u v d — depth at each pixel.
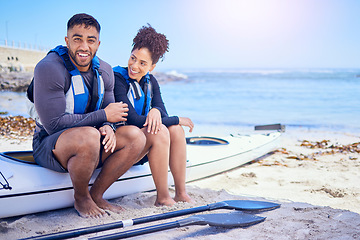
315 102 15.09
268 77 35.62
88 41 2.53
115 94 3.04
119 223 2.20
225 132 8.16
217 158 4.18
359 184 3.92
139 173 3.24
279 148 6.09
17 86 13.52
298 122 9.89
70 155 2.51
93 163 2.54
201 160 4.05
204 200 3.24
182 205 2.93
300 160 5.21
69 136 2.46
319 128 8.81
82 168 2.52
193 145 4.71
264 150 5.16
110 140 2.58
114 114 2.69
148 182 3.34
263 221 2.70
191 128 3.20
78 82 2.61
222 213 2.69
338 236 2.41
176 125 3.09
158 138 2.88
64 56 2.59
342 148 6.12
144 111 3.19
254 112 12.47
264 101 16.09
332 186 3.79
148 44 2.99
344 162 5.04
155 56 3.06
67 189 2.78
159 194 2.98
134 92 3.08
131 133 2.70
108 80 2.83
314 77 33.94
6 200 2.52
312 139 7.24
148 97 3.19
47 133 2.71
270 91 21.39
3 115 9.45
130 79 3.08
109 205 2.85
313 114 11.59
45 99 2.47
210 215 2.62
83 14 2.55
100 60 2.83
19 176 2.65
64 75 2.54
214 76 37.41
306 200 3.37
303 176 4.27
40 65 2.48
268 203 3.03
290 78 33.66
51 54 2.58
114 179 2.84
